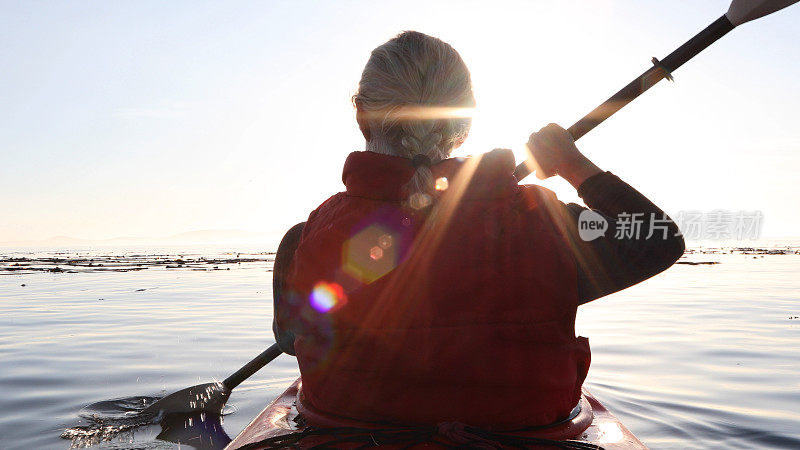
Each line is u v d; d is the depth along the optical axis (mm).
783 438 2547
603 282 987
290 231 1164
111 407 2984
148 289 12547
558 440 1026
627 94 1314
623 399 3229
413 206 985
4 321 6988
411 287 978
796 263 26859
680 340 5359
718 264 26188
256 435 1176
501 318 964
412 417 1021
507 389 989
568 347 1003
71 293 11438
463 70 1076
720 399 3227
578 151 1104
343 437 1027
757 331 5961
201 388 2764
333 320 1021
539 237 977
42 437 2510
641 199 991
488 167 998
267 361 2652
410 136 1041
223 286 13531
